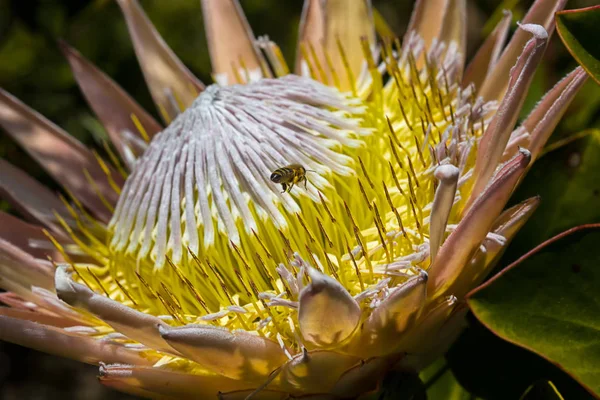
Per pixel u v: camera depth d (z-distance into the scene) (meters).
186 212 0.60
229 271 0.60
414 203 0.59
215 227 0.60
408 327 0.56
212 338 0.55
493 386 0.61
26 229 0.66
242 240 0.60
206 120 0.62
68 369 0.92
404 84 0.63
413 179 0.60
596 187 0.61
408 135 0.62
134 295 0.62
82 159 0.69
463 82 0.65
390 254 0.58
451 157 0.59
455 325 0.58
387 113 0.64
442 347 0.58
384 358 0.57
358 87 0.65
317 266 0.57
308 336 0.55
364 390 0.57
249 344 0.56
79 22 0.77
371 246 0.59
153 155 0.62
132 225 0.62
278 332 0.57
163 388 0.57
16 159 0.74
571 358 0.54
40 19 0.78
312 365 0.56
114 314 0.56
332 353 0.56
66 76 0.78
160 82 0.69
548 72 0.67
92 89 0.69
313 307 0.54
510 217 0.57
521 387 0.61
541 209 0.62
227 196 0.60
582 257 0.54
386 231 0.59
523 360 0.61
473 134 0.60
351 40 0.67
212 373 0.58
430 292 0.56
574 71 0.58
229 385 0.57
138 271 0.61
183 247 0.60
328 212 0.58
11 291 0.63
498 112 0.56
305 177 0.59
